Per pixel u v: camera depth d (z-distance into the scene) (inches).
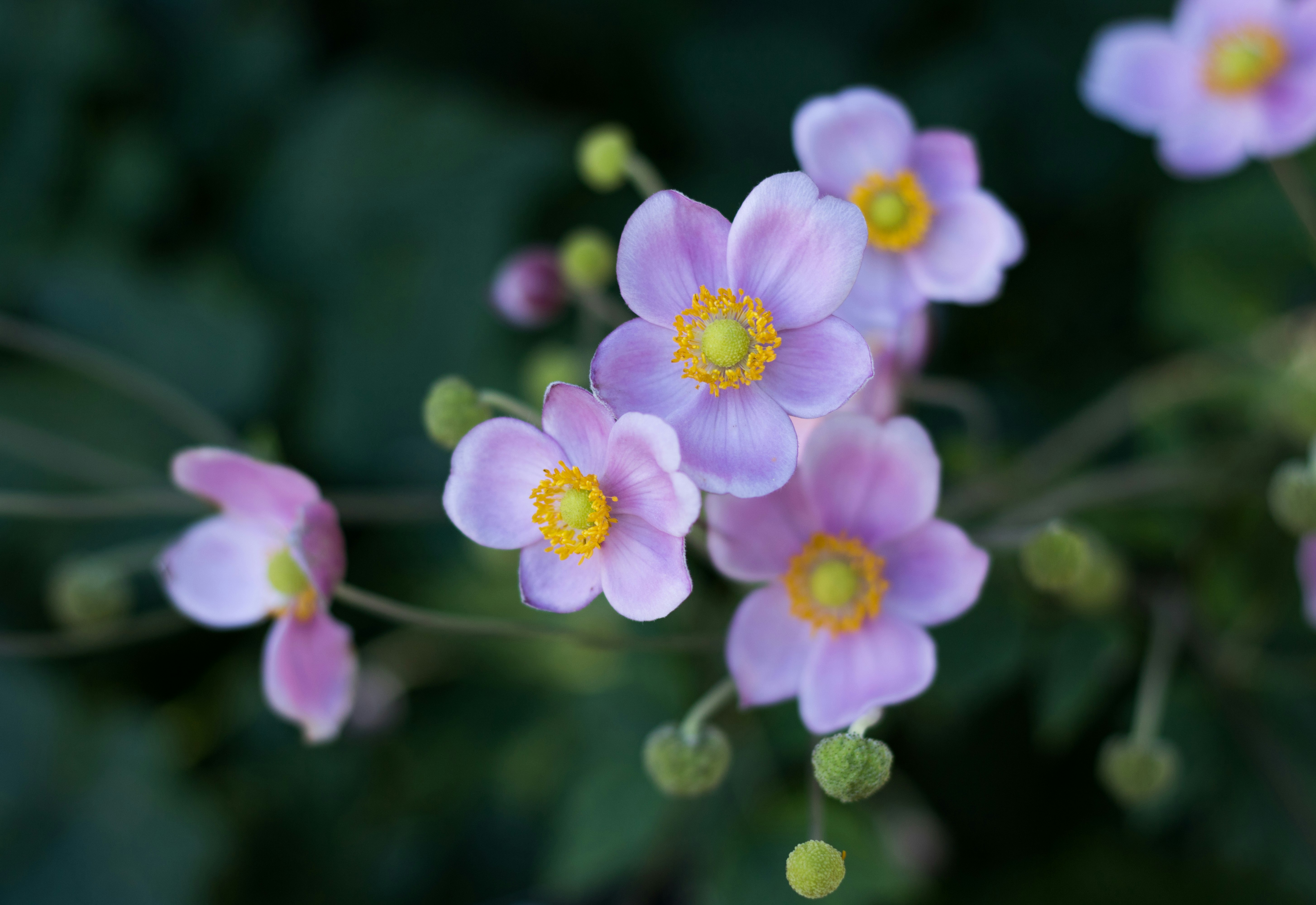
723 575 23.2
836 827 25.4
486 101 34.7
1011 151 31.4
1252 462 25.8
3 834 28.9
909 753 27.2
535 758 28.3
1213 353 27.3
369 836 29.1
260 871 29.1
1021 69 31.8
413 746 29.0
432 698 29.3
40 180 34.3
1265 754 25.4
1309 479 24.3
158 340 33.1
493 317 32.2
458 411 23.1
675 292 21.6
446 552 30.3
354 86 35.2
